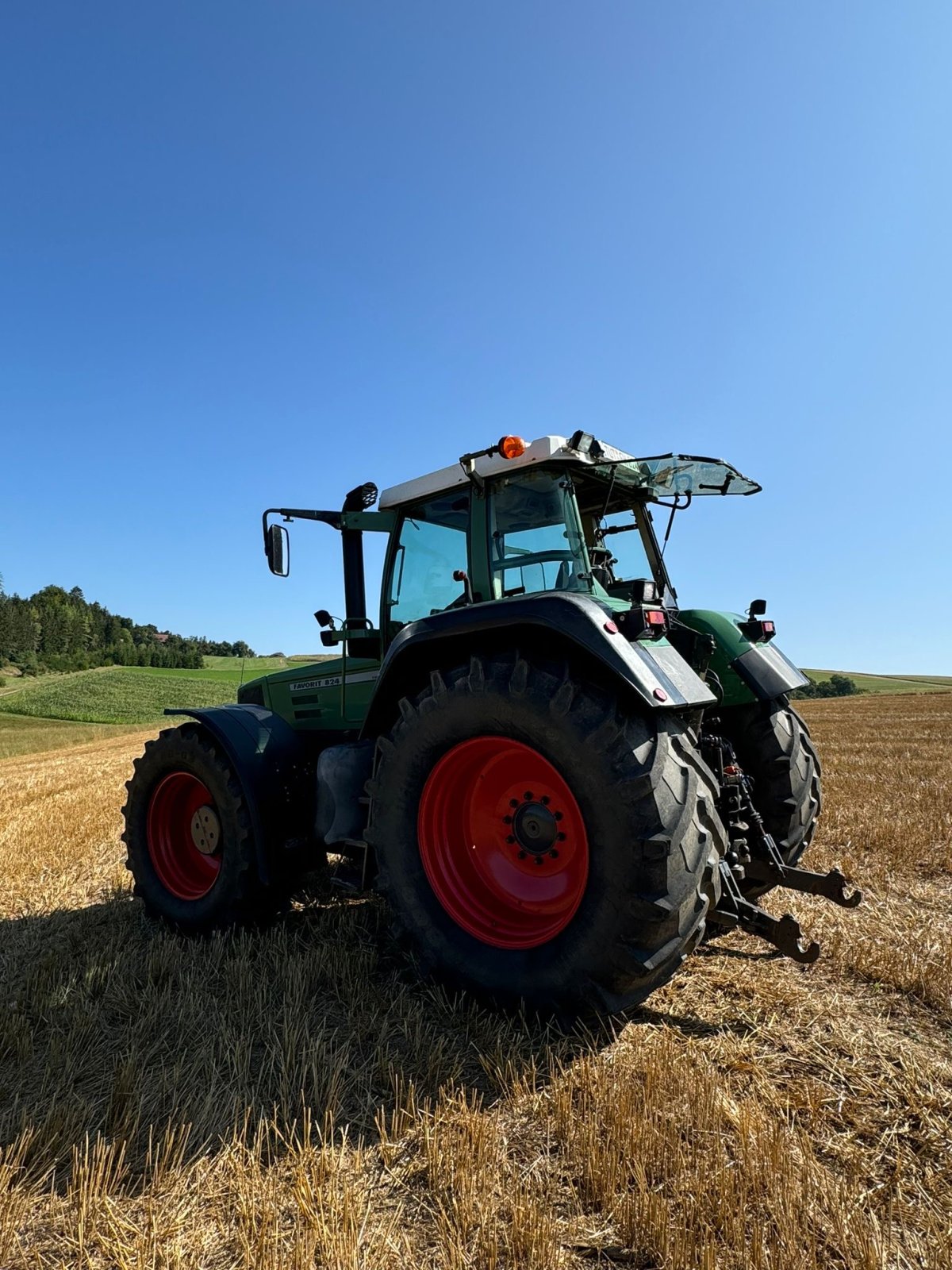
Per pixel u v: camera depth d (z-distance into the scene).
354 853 3.38
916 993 2.80
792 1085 2.19
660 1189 1.76
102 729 36.78
